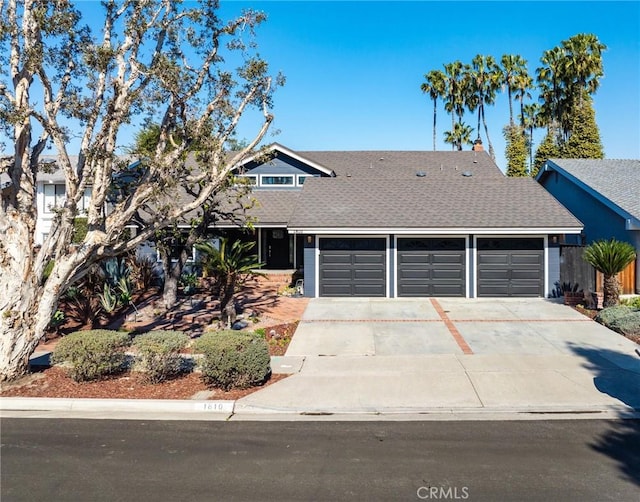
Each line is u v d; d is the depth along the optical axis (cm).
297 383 867
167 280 1522
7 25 850
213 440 642
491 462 570
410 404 769
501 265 1708
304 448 614
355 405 766
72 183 860
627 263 1397
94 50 870
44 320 870
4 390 816
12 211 845
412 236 1725
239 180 1446
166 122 1015
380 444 625
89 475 541
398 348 1098
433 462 570
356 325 1318
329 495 495
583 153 3706
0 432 672
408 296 1728
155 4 974
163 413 754
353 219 1734
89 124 912
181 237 1639
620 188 1925
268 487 512
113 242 930
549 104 4509
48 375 885
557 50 4375
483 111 5041
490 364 966
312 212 1803
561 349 1070
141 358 875
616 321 1229
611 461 571
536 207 1784
